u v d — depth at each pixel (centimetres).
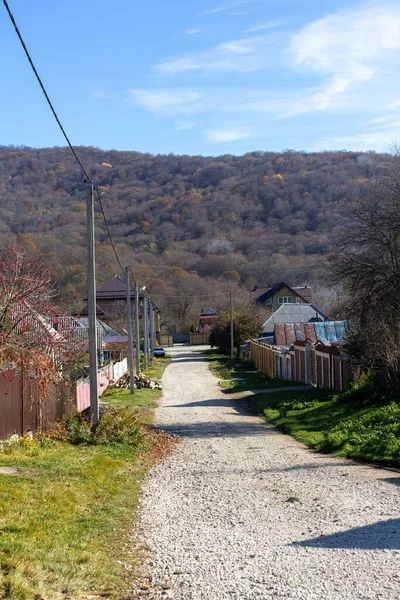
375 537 687
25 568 546
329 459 1307
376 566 585
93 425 1552
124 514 845
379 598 505
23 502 795
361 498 904
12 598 482
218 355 6494
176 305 8956
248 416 2305
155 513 867
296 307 6125
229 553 659
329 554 634
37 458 1134
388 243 1958
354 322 2105
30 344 1186
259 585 552
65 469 1073
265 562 620
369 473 1107
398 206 1936
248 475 1159
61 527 723
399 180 1950
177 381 3959
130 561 639
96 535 718
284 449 1489
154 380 3803
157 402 2853
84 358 2295
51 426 1567
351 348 2127
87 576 572
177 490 1039
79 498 884
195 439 1738
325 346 2747
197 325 9500
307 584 547
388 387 1938
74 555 624
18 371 1273
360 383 2223
